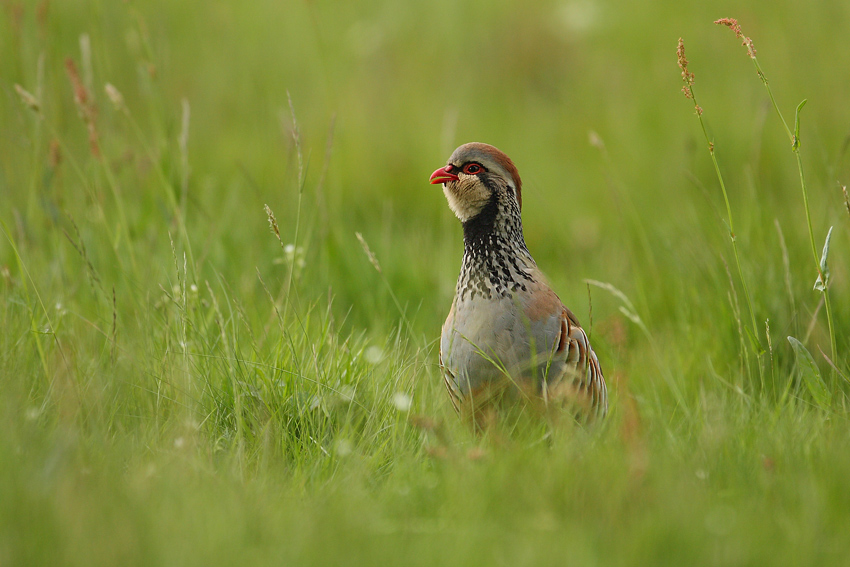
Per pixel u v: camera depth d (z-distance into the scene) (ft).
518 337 26.91
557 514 20.02
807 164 49.88
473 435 26.81
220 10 67.97
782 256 34.14
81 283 34.40
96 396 24.47
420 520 20.29
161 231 39.58
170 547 17.62
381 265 39.58
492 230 27.78
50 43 43.37
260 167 51.98
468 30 75.87
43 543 17.42
